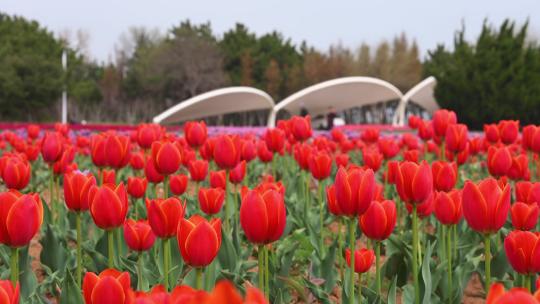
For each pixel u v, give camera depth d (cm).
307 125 498
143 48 7694
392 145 559
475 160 1077
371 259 273
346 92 4159
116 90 7438
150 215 232
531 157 677
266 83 7569
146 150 459
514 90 3075
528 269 214
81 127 2919
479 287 390
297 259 416
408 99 4547
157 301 109
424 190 245
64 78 5159
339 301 348
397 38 8962
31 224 191
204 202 325
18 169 308
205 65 6819
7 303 134
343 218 436
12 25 5991
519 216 257
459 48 3478
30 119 5591
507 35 3253
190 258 187
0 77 4816
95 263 333
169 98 7262
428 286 276
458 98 3325
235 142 341
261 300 84
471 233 425
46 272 361
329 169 380
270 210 189
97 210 229
